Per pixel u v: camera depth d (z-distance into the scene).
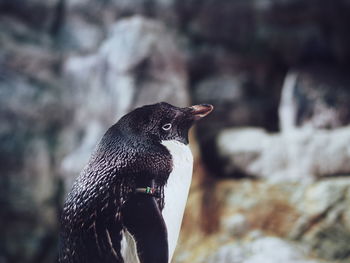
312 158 7.67
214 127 8.75
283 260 6.46
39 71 8.54
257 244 6.75
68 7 9.13
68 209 3.00
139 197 2.93
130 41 8.04
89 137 8.09
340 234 6.76
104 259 2.86
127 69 7.93
